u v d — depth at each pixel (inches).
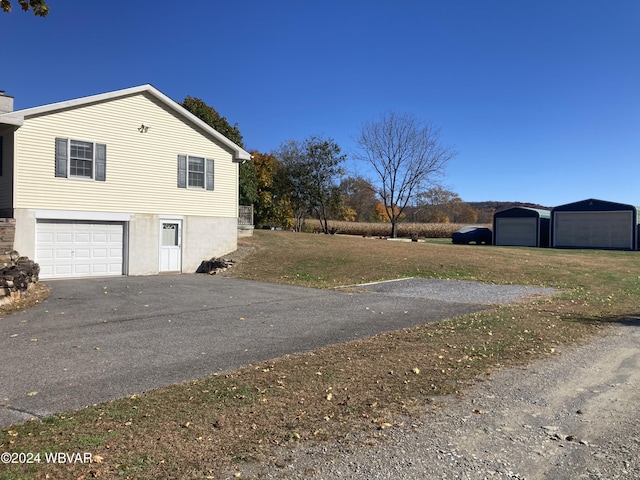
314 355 294.0
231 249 914.1
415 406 208.1
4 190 684.7
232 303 512.7
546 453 166.2
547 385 239.3
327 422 189.2
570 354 303.0
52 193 695.7
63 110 705.0
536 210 1764.3
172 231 832.3
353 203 2824.8
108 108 749.3
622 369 269.7
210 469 150.9
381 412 200.2
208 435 175.2
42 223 693.3
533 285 691.4
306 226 2242.9
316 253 932.0
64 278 708.7
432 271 794.2
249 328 384.5
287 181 1849.2
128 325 392.8
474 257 946.1
